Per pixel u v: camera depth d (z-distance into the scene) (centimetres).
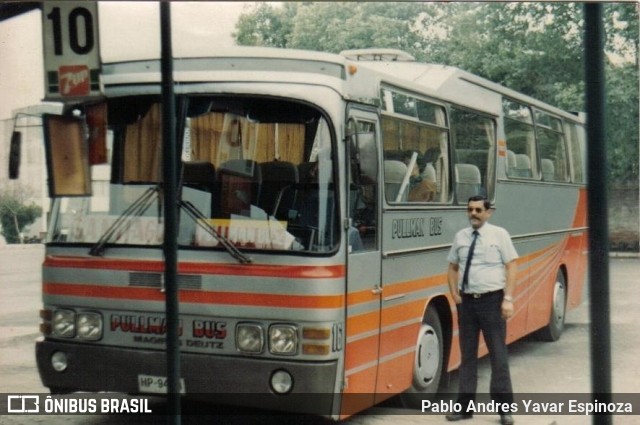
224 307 662
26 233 4219
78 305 711
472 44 2619
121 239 700
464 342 816
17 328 1375
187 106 688
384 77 766
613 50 2528
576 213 1450
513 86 2580
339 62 688
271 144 675
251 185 673
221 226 671
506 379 806
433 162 879
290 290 647
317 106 667
